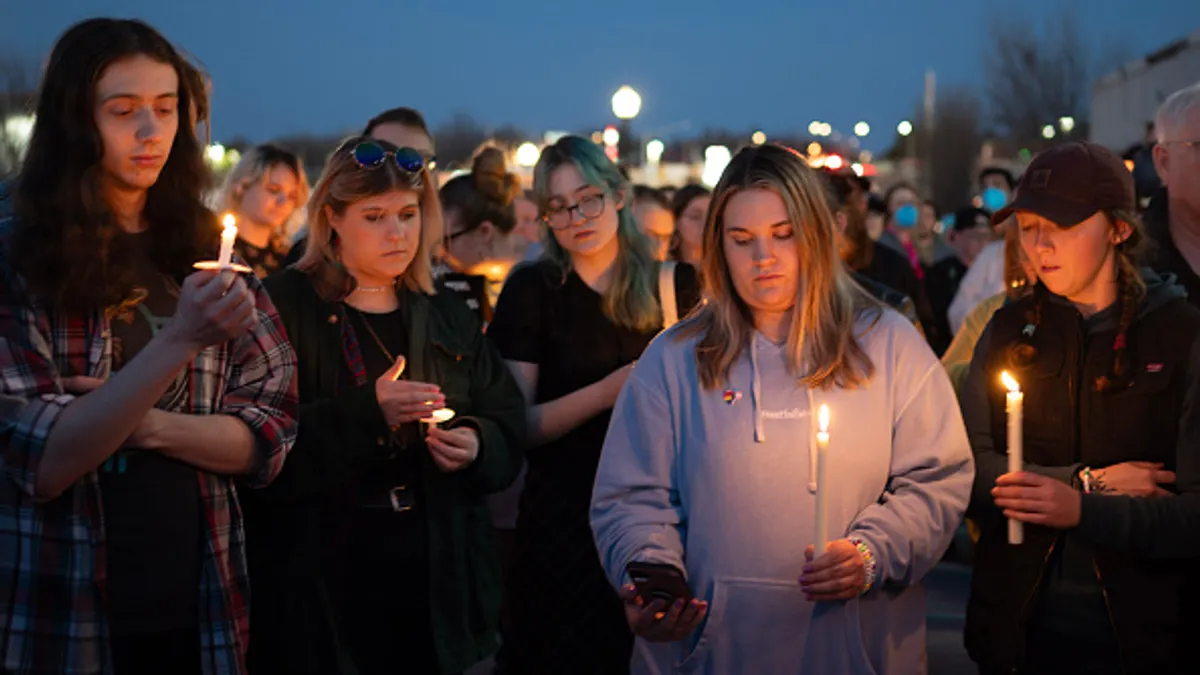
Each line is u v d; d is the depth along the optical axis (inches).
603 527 126.1
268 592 137.8
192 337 107.0
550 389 174.9
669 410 126.6
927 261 564.1
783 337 125.8
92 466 107.7
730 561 120.2
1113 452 127.8
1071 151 131.0
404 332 151.3
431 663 143.6
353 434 136.7
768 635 119.2
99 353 112.8
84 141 112.1
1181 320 127.0
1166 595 123.6
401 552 142.7
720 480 121.3
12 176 117.8
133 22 117.3
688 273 177.6
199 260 121.8
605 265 176.1
